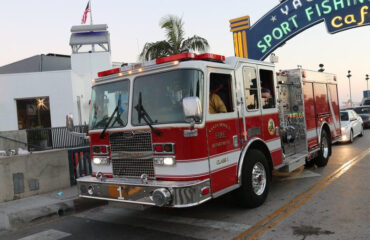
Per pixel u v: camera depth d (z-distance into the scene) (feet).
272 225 15.56
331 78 31.89
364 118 65.21
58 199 23.17
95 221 18.79
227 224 16.22
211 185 15.19
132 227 17.19
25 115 59.06
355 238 13.42
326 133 29.63
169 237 15.28
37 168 24.67
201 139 14.83
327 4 40.09
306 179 24.44
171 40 46.09
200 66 15.17
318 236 13.89
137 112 16.03
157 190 14.11
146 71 15.94
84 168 27.96
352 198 18.79
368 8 37.99
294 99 24.44
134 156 16.02
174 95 15.02
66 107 57.47
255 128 18.83
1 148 39.45
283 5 42.39
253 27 44.47
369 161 29.37
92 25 70.69
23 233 17.58
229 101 17.02
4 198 22.99
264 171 19.13
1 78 57.31
